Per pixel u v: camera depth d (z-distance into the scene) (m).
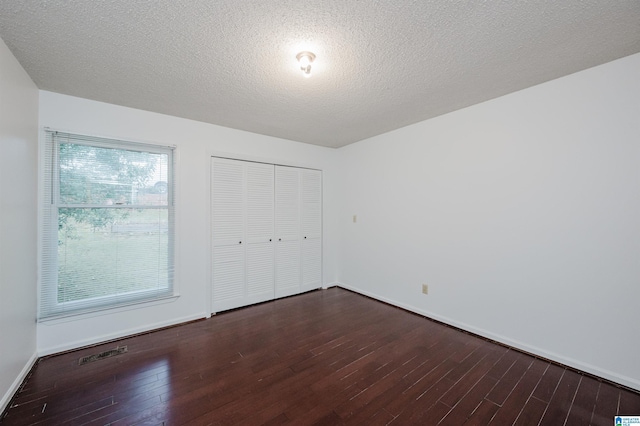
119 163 2.62
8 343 1.72
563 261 2.15
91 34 1.58
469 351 2.36
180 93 2.36
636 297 1.85
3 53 1.65
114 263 2.58
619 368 1.90
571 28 1.55
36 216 2.18
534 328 2.30
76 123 2.39
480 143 2.63
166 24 1.50
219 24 1.50
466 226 2.75
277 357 2.25
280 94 2.38
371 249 3.83
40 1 1.32
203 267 3.09
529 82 2.21
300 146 4.02
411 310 3.28
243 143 3.43
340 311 3.31
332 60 1.86
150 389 1.83
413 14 1.43
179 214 2.93
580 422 1.57
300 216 4.02
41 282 2.23
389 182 3.55
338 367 2.10
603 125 1.96
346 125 3.26
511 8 1.39
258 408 1.66
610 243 1.94
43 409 1.64
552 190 2.19
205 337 2.61
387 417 1.60
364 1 1.33
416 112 2.84
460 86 2.27
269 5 1.36
